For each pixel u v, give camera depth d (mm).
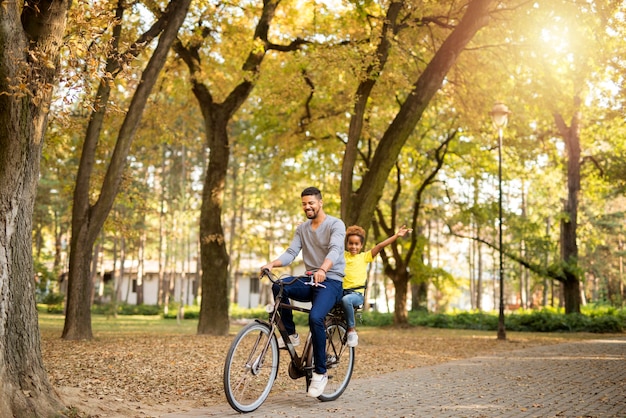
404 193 31656
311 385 6195
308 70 17203
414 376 9117
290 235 42438
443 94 19812
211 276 17219
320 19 17797
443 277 28531
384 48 14938
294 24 18359
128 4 13750
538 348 15594
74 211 14594
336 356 6758
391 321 30250
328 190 27000
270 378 6148
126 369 8758
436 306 44125
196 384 7570
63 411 5184
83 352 11062
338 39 17891
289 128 21125
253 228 46406
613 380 8852
